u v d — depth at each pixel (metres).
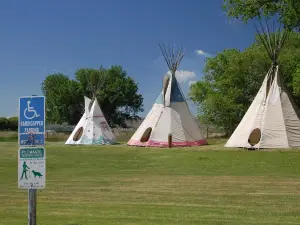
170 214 7.13
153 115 27.98
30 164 4.91
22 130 4.93
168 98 27.95
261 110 24.02
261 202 8.16
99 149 23.69
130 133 58.97
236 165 15.05
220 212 7.27
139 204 8.05
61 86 64.38
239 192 9.32
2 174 13.28
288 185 10.27
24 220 6.82
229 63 45.19
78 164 16.12
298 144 22.80
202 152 20.55
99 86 38.91
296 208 7.57
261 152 20.14
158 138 26.64
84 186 10.45
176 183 10.81
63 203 8.21
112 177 12.23
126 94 66.38
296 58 36.75
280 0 18.70
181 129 27.12
